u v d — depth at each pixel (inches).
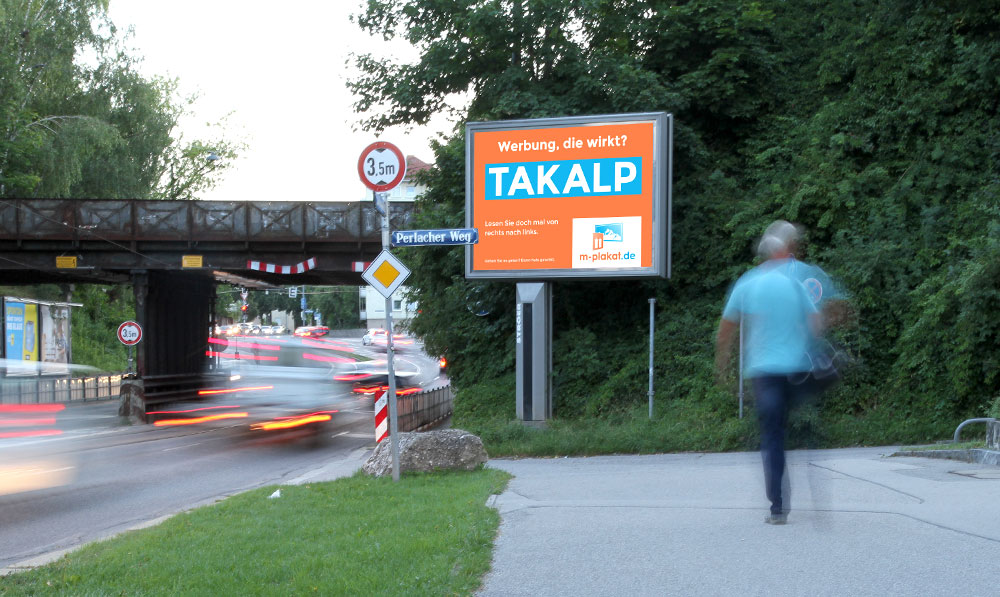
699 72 818.8
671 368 725.3
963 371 547.2
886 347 626.5
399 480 421.1
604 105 818.2
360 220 1096.8
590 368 751.7
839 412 604.1
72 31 1592.0
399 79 879.7
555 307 819.4
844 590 179.2
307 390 1536.7
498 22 806.5
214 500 452.4
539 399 708.7
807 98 850.1
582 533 247.0
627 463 516.1
